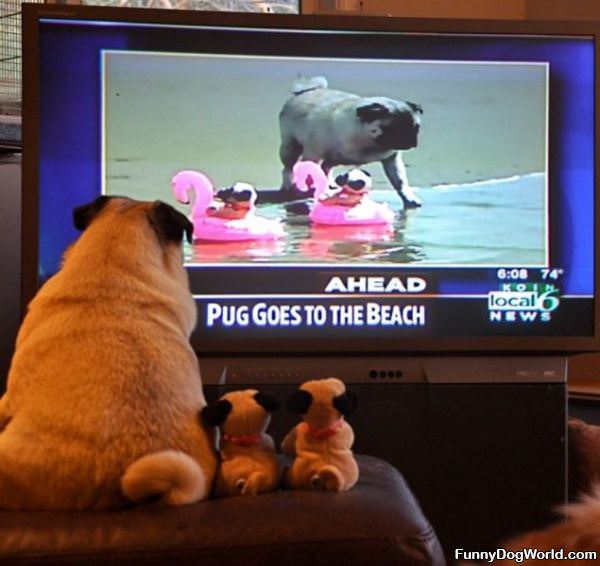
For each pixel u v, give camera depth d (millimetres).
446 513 3949
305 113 4000
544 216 4109
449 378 3994
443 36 4066
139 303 2371
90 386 2203
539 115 4113
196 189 3949
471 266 4062
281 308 3973
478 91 4086
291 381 3941
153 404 2227
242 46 3975
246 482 2279
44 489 2154
